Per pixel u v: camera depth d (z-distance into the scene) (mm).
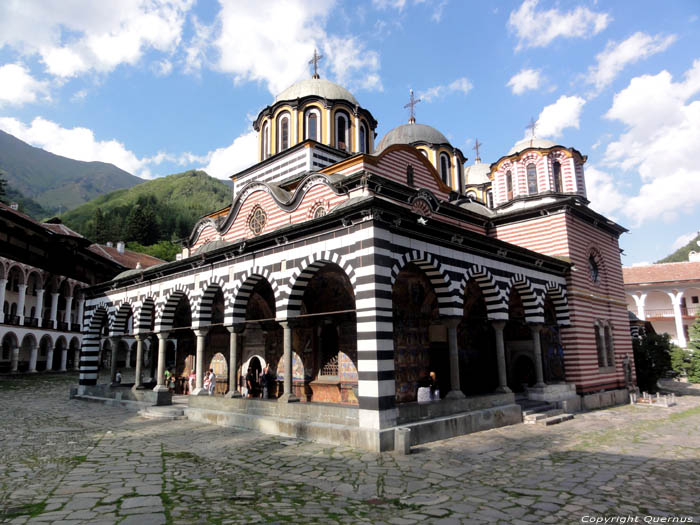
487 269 18500
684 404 26562
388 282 14094
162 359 22141
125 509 8203
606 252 27812
